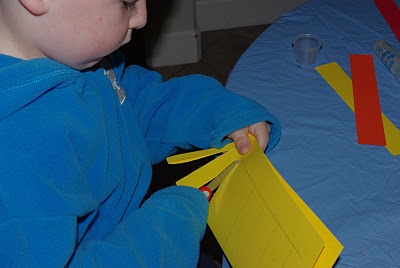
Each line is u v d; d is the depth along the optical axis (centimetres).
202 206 85
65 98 74
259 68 115
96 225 87
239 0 246
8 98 65
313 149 96
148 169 97
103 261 74
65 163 69
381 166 93
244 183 84
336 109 105
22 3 62
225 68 232
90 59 72
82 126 75
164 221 81
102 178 82
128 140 91
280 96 108
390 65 113
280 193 76
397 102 107
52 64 69
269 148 96
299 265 70
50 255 64
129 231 79
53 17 64
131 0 69
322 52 119
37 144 66
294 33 125
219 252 151
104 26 68
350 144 97
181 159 90
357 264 77
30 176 65
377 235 81
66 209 67
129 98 105
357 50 120
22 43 68
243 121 91
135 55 233
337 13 130
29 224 64
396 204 86
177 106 102
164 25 225
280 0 247
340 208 85
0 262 64
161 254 77
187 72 231
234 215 82
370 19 129
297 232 72
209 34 249
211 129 96
